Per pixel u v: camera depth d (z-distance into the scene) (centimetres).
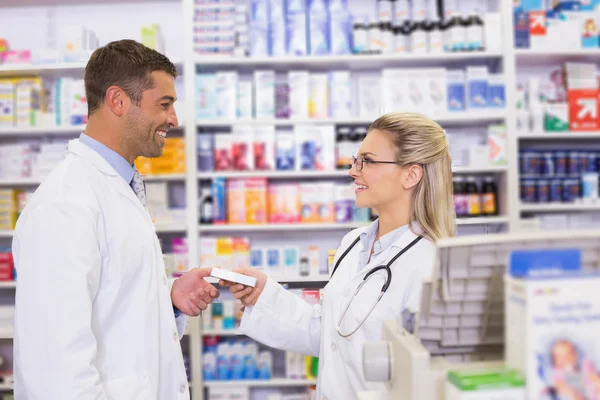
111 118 151
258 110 352
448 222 145
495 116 346
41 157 347
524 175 355
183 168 348
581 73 359
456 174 358
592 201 351
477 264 69
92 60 152
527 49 350
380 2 357
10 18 387
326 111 353
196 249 342
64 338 122
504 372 59
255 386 352
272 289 167
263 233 375
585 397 56
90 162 146
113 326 142
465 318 71
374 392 86
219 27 350
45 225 127
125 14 387
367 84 353
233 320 343
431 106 350
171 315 155
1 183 344
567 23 356
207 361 340
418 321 72
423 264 135
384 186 146
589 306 56
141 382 141
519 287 58
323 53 353
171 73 161
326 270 345
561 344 56
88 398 123
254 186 350
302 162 352
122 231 143
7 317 303
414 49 351
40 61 337
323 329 151
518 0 366
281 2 355
